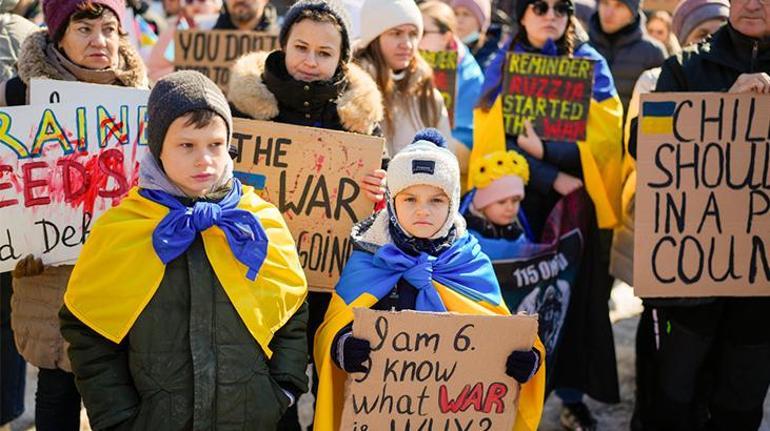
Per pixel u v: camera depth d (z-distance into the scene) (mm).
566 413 7461
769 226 6039
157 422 4445
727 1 8195
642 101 5938
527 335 4676
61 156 5430
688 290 6066
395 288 5023
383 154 5879
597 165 7191
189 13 10852
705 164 5984
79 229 5531
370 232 5109
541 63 7121
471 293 5031
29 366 8500
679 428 6695
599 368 7363
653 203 5996
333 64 5629
